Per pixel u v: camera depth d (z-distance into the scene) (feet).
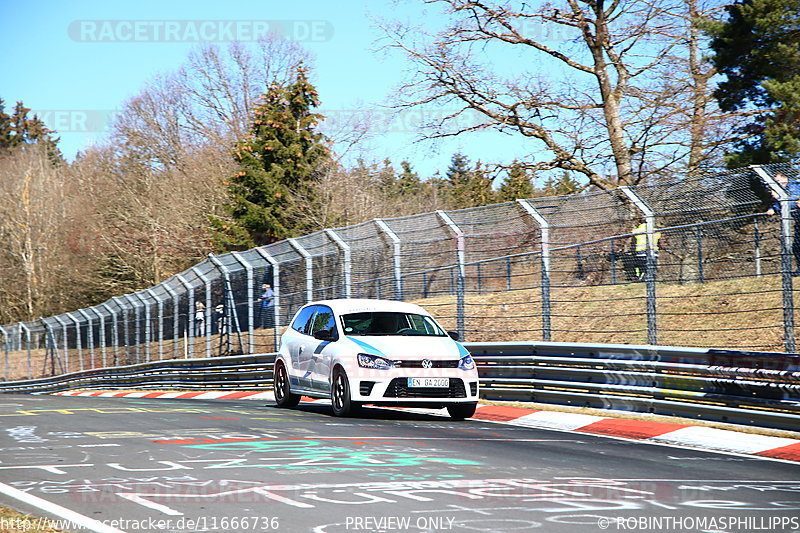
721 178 44.16
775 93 75.97
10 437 33.94
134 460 27.84
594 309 62.49
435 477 24.88
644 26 90.33
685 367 40.81
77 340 114.73
